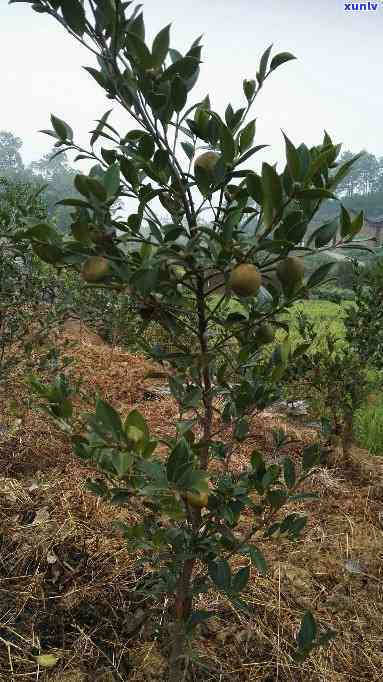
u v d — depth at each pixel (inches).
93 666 93.7
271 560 128.0
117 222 56.1
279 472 74.5
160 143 61.7
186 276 61.0
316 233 60.0
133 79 62.2
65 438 180.1
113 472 65.5
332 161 58.9
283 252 57.0
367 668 99.2
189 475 51.9
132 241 57.2
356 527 145.7
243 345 72.1
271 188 50.4
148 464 52.5
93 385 241.0
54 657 94.5
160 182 60.4
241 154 63.9
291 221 54.8
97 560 118.0
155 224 61.4
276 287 64.1
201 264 59.9
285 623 107.4
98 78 62.4
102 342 339.3
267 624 106.5
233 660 97.4
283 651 100.3
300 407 243.0
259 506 75.4
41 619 103.0
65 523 128.9
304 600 115.0
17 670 92.1
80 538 124.3
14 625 101.0
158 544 65.3
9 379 167.3
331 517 150.7
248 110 64.1
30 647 96.6
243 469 172.9
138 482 61.7
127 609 105.7
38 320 162.9
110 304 282.2
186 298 66.1
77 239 54.4
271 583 118.6
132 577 113.3
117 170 53.4
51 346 177.0
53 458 167.3
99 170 67.1
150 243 57.2
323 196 51.9
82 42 59.8
